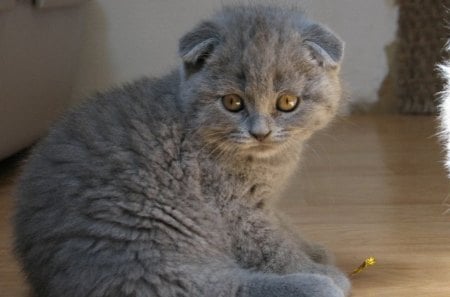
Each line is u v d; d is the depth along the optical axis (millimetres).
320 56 643
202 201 638
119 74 1069
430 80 1114
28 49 851
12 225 648
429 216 777
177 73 676
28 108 872
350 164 916
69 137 642
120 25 1055
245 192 648
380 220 771
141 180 623
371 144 983
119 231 610
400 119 1104
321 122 659
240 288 612
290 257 648
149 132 638
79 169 625
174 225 623
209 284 611
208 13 1052
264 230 649
